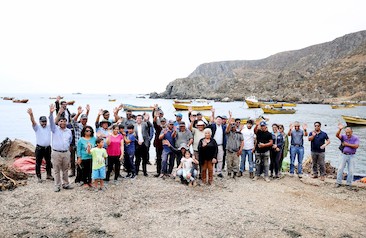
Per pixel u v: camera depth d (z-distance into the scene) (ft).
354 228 24.35
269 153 38.93
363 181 41.47
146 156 39.06
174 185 35.12
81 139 32.48
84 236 22.29
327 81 497.05
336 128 138.82
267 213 27.27
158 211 27.17
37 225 23.79
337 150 84.38
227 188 34.71
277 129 40.32
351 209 28.71
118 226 23.99
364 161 70.64
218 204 29.32
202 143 35.22
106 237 22.22
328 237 22.74
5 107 281.33
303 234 23.15
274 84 530.27
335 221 25.72
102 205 28.22
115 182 35.45
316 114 229.04
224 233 23.09
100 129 37.01
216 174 40.60
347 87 456.04
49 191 31.58
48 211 26.53
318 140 38.45
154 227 23.91
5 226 23.43
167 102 457.68
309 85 495.00
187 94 595.88
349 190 34.63
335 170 54.13
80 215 25.90
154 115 39.11
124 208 27.66
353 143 35.42
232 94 524.93
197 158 38.55
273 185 36.42
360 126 141.08
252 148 39.70
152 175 39.93
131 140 37.19
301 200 31.09
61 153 31.27
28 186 33.14
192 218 25.77
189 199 30.55
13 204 27.81
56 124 34.14
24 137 100.22
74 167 38.40
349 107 307.17
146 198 30.40
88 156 32.68
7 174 34.50
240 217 26.18
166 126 39.06
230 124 38.60
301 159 40.11
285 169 49.55
